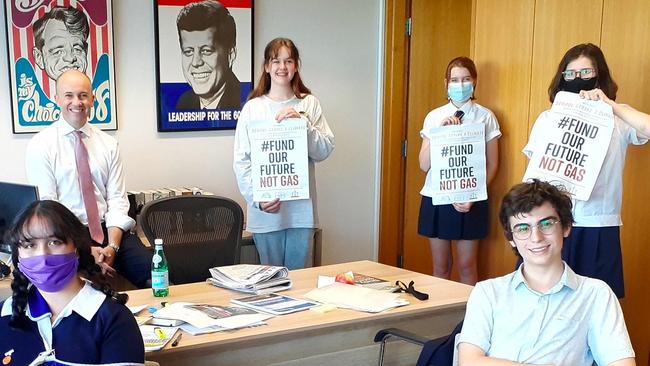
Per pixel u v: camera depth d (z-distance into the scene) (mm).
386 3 4527
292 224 3461
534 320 1831
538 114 3346
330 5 4398
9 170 3643
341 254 4719
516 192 1823
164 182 4039
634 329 3086
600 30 3074
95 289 1626
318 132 3367
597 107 2662
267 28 4207
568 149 2711
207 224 3031
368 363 2332
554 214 1782
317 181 4555
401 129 4688
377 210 4777
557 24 3246
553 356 1805
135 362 1613
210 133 4125
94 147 3336
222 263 3057
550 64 3277
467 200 3391
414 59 4617
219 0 4004
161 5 3850
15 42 3539
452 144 3348
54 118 3693
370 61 4598
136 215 3699
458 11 4672
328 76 4469
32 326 1574
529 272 1868
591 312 1830
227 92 4117
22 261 1539
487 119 3514
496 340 1866
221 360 2023
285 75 3312
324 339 2215
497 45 3588
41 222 1537
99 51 3734
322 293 2461
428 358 2010
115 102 3820
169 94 3953
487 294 1903
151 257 3232
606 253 2748
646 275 3006
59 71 3654
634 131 2701
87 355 1571
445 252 3758
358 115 4617
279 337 2102
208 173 4160
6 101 3578
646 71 2910
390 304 2332
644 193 2980
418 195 4785
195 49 3979
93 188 3299
